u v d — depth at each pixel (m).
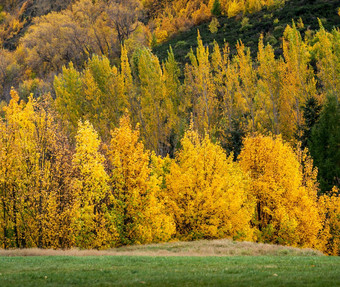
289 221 33.09
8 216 30.58
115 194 30.64
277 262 18.81
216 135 57.88
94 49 122.31
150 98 58.97
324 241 37.62
